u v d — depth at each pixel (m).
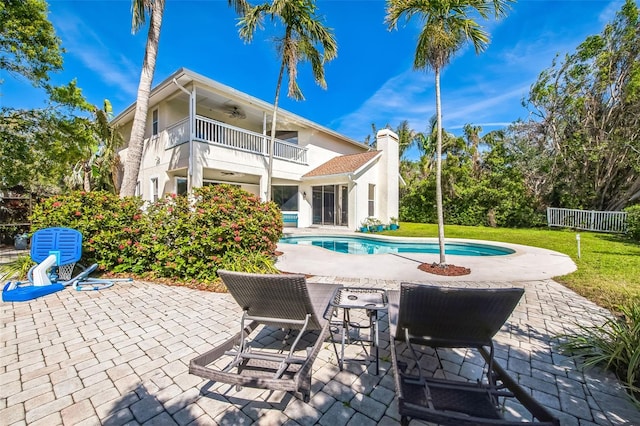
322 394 2.42
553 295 4.84
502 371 2.17
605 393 2.41
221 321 3.83
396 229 15.97
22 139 9.33
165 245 5.79
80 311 4.14
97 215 5.85
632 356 2.50
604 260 7.47
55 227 5.46
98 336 3.39
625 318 3.61
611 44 14.73
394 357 2.22
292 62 11.02
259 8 9.92
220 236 5.61
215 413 2.18
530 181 18.44
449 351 3.10
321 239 13.35
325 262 7.36
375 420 2.12
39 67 8.70
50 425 2.04
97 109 12.60
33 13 8.23
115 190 14.52
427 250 10.78
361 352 3.11
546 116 17.72
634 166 13.80
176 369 2.74
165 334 3.46
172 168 11.42
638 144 13.76
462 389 2.10
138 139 7.59
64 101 9.68
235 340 2.65
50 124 9.60
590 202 16.23
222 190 6.09
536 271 6.45
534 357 2.96
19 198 10.32
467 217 18.89
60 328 3.59
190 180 10.09
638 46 13.85
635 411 2.20
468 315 2.15
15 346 3.15
